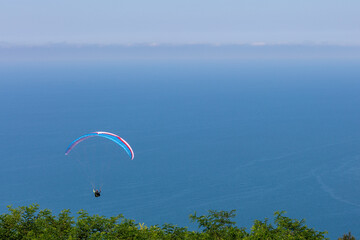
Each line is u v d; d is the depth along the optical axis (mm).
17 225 23297
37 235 22500
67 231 22641
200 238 22812
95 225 23078
